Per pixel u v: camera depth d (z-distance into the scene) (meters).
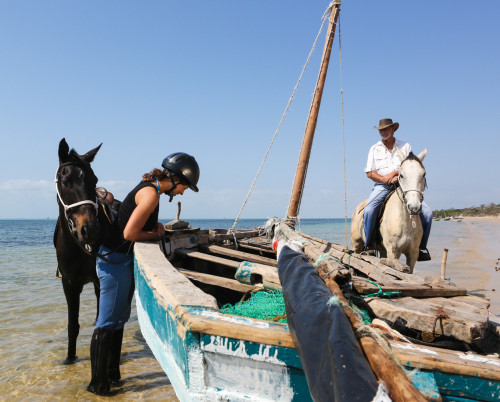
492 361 1.95
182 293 2.42
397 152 6.10
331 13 8.09
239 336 1.95
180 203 5.67
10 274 11.79
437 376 1.84
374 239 6.65
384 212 6.12
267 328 1.99
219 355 2.00
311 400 1.91
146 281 3.13
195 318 2.01
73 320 4.89
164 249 4.72
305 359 1.62
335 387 1.33
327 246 5.23
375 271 4.10
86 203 3.89
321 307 1.78
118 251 3.86
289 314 1.96
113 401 3.97
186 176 3.89
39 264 14.56
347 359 1.38
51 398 4.03
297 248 3.18
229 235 6.89
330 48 8.06
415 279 3.73
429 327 2.44
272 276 3.70
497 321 3.04
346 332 1.52
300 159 8.08
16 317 6.92
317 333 1.64
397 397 1.25
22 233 51.31
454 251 18.64
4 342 5.67
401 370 1.39
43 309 7.47
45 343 5.64
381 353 1.47
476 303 2.92
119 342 4.34
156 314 2.79
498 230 42.94
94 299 8.40
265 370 1.96
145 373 4.69
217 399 1.99
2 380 4.44
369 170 6.52
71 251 4.48
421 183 5.54
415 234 5.82
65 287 4.77
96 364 3.97
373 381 1.30
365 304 2.71
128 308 4.05
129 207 3.84
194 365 2.02
